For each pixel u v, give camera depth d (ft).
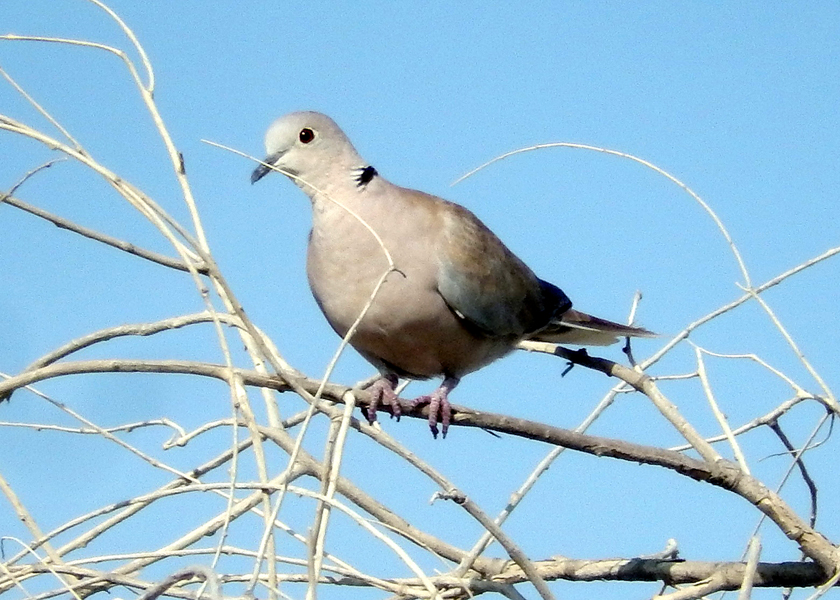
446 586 29.63
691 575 31.48
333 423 26.35
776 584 30.86
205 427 29.14
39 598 26.35
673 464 30.81
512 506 32.01
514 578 32.07
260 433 28.94
